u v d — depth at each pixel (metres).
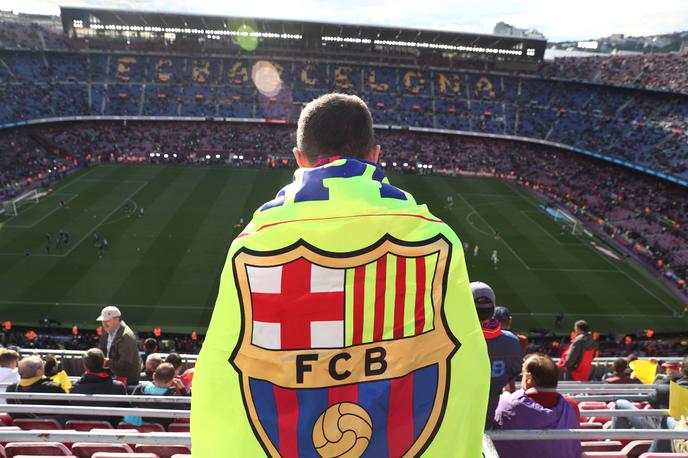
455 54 87.81
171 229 46.62
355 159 1.69
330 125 1.76
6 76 73.31
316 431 1.43
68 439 3.35
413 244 1.48
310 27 83.00
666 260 44.03
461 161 75.06
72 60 80.44
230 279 1.50
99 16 80.19
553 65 89.00
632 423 6.21
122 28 82.44
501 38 84.19
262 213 1.57
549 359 4.01
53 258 39.59
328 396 1.44
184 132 77.81
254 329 1.46
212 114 79.12
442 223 1.57
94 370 7.28
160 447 6.02
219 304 1.52
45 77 76.56
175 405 7.23
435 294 1.48
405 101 83.44
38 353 13.34
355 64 86.94
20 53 76.75
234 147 75.19
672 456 3.87
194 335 29.91
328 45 86.25
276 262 1.46
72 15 80.00
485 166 73.94
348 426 1.44
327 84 84.25
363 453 1.44
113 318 8.72
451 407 1.47
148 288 35.97
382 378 1.45
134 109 77.69
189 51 84.81
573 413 3.91
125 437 3.32
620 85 77.50
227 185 61.22
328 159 1.71
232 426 1.46
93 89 78.25
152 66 82.94
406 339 1.46
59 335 29.92
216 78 83.19
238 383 1.46
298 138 1.87
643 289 39.59
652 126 70.38
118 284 36.25
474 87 85.88
